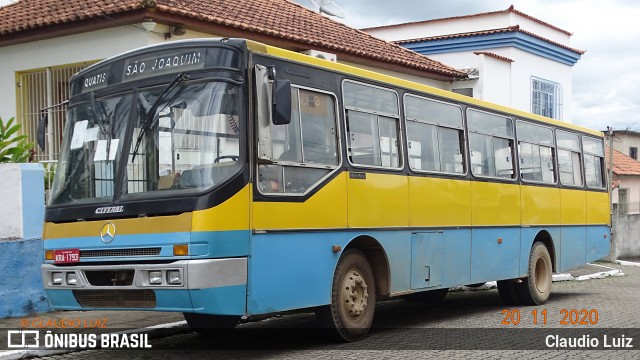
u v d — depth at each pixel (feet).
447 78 69.15
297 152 27.30
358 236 29.91
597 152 54.19
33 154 42.24
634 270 79.71
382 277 31.71
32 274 35.22
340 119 29.60
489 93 72.74
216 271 23.63
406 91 34.14
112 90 27.17
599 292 53.67
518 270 42.63
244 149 24.94
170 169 24.84
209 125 24.70
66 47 46.34
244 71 25.30
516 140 43.39
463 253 37.24
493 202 40.24
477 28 80.59
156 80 26.18
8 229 34.71
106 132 26.71
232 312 24.18
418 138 34.63
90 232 25.58
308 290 27.27
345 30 65.77
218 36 46.37
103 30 44.65
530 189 44.24
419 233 33.83
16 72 48.57
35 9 50.11
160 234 24.04
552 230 46.68
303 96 27.99
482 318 38.50
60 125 46.91
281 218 26.13
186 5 45.57
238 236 24.43
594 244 52.19
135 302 24.70
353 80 30.76
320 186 28.07
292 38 49.90
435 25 83.56
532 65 81.15
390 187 32.07
